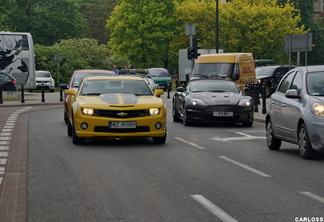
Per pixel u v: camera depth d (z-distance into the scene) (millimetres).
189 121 24953
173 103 28141
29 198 10188
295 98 15547
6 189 10984
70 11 109125
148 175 12477
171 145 18188
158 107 18125
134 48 96562
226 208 9250
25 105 42094
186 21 92562
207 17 88875
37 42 105188
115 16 100125
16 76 56438
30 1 106438
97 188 11023
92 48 83625
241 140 19750
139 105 17969
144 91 19469
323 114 14469
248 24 86500
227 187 11055
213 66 38094
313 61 106000
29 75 56594
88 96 18938
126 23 97312
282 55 89188
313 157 14961
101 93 19188
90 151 16719
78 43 83750
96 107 17828
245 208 9242
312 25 104812
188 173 12734
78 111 17984
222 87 26328
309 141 14742
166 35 94062
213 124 26547
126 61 85062
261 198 10016
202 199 9945
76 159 15062
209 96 24984
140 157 15398
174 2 93188
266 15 86625
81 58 80375
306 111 14820
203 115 24453
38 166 13891
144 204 9602
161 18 93438
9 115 31750
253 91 32719
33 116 31422
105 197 10195
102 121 17719
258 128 24438
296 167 13609
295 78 16469
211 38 87375
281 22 86812
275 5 92000
